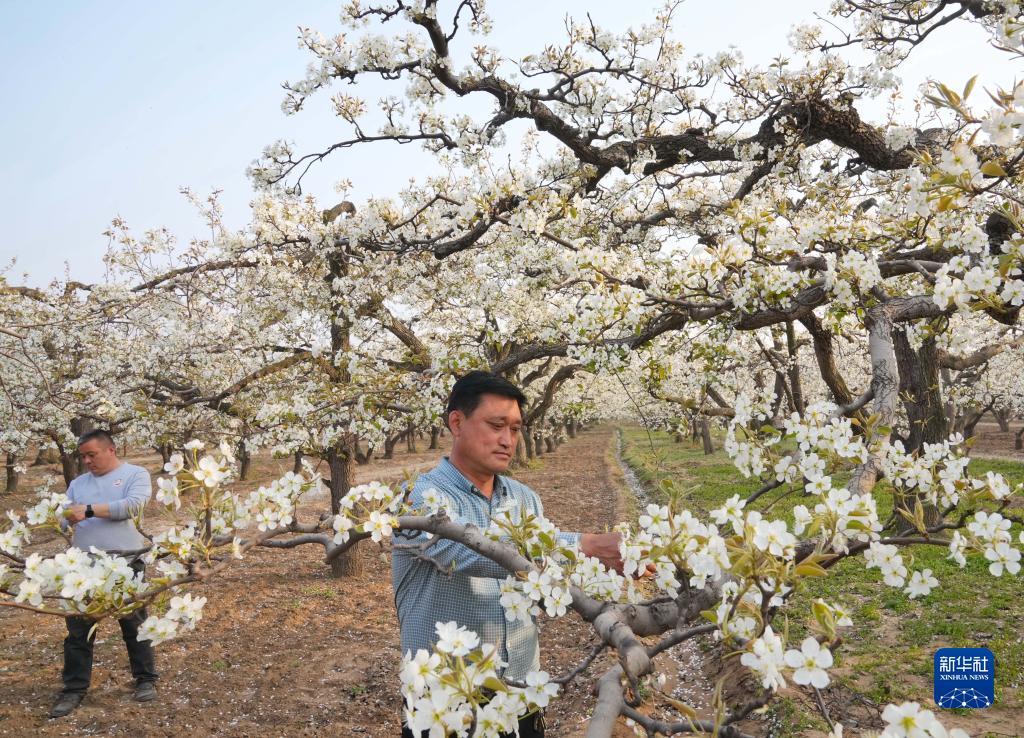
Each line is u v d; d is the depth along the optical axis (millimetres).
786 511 8609
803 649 1228
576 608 1655
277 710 5754
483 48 5863
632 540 1651
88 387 9883
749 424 2285
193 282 7750
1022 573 7871
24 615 8445
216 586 9578
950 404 12930
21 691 6109
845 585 7938
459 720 1297
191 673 6508
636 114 6426
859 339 7281
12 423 8703
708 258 3701
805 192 5465
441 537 1822
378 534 1759
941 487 1960
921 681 5352
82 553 1607
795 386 10422
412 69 5957
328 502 16406
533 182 5582
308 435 6082
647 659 1434
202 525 1712
